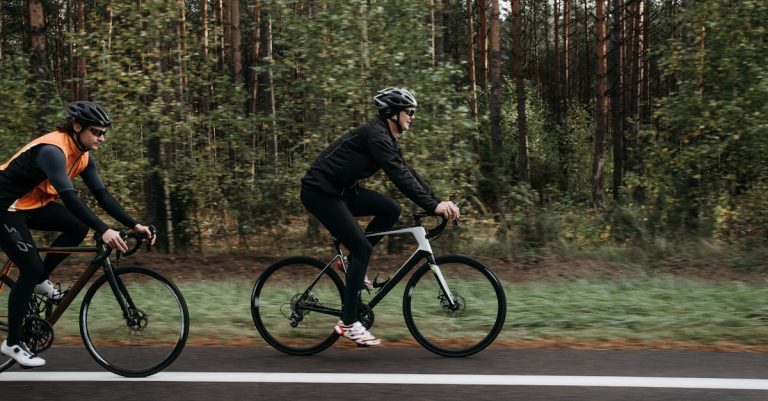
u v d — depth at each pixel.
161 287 4.27
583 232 10.12
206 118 10.07
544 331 5.18
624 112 28.28
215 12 22.98
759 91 9.46
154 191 10.03
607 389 3.85
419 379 4.07
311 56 9.54
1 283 4.35
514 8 21.02
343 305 4.63
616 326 5.29
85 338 4.27
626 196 10.48
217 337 5.11
